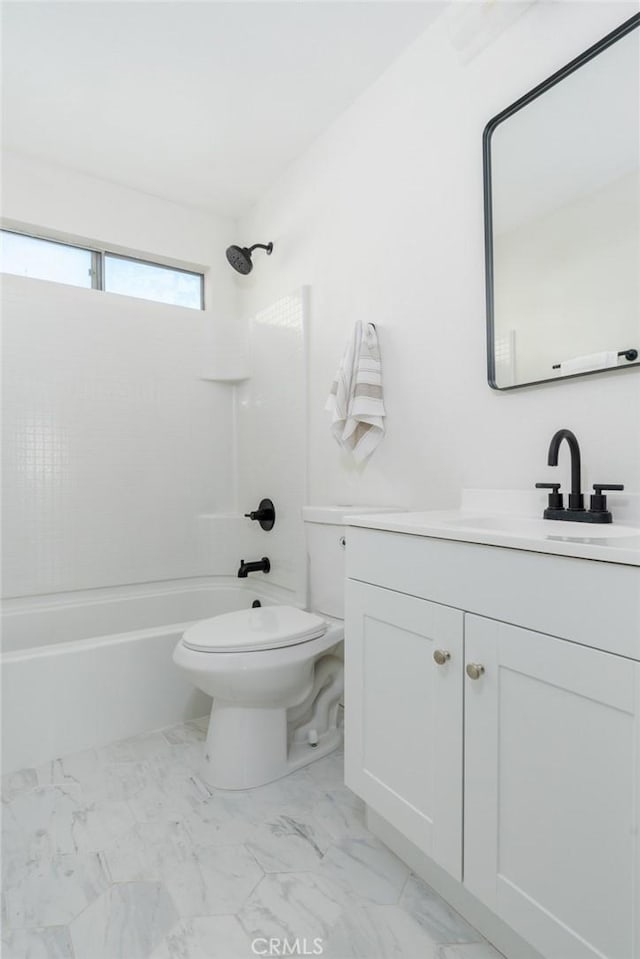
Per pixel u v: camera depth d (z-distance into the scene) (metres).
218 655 1.44
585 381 1.19
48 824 1.32
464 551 0.94
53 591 2.19
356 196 1.91
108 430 2.33
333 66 1.74
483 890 0.91
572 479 1.14
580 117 1.18
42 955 0.95
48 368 2.19
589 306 1.16
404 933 1.00
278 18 1.55
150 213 2.53
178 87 1.82
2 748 1.56
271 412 2.40
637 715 0.69
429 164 1.60
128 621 2.35
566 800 0.78
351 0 1.49
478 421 1.45
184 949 0.96
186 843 1.25
